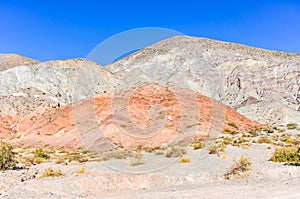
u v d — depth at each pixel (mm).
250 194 12984
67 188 14938
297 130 56438
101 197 13375
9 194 13875
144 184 15812
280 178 18016
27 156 30125
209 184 16094
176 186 15695
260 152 28000
